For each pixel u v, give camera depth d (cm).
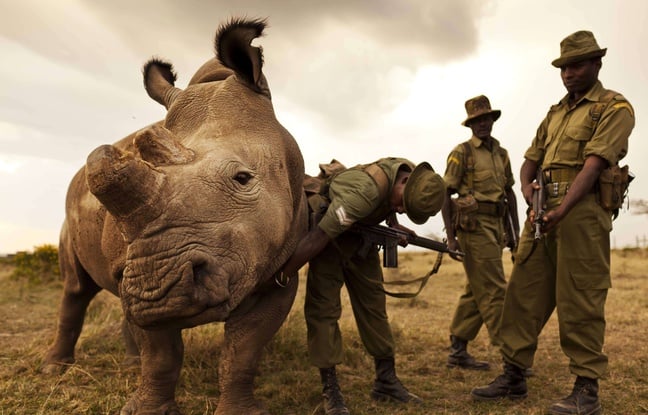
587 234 390
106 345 569
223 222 268
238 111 320
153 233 251
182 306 253
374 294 433
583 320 389
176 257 251
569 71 407
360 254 407
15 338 636
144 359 370
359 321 436
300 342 562
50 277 1225
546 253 423
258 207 288
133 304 258
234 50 324
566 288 396
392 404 425
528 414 397
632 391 444
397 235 414
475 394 433
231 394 366
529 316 427
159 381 368
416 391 458
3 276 1352
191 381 466
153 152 268
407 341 618
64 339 511
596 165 384
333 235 365
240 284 278
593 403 390
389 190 390
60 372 488
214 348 532
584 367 388
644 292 1014
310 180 418
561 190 404
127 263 256
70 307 513
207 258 257
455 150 553
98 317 727
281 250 351
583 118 400
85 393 429
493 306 518
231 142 302
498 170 549
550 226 388
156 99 389
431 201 377
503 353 433
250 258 281
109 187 236
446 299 998
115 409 395
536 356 568
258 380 477
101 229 408
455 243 542
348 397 440
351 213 365
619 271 1451
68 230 490
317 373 497
